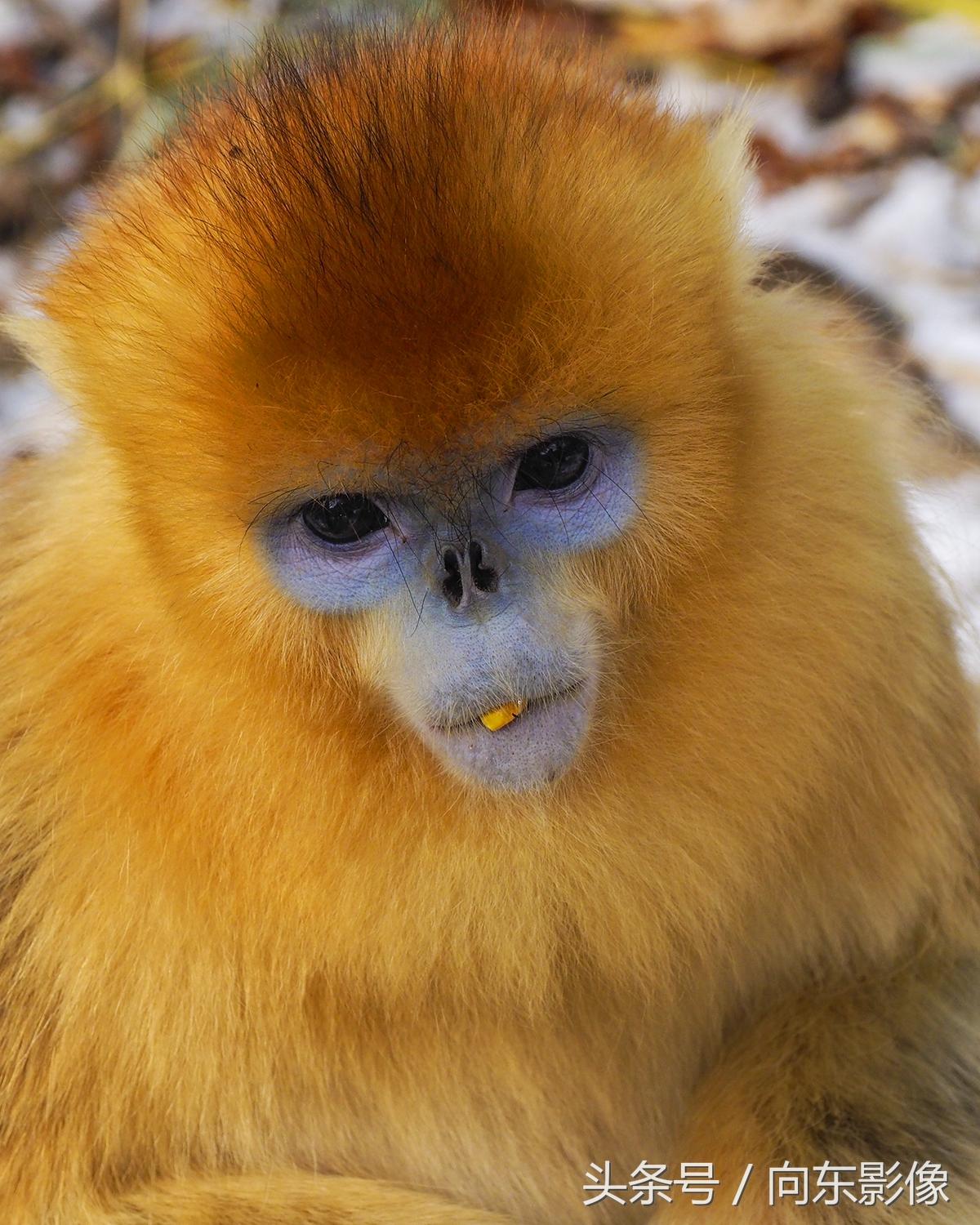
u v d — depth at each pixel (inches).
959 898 229.1
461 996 200.5
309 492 169.9
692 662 185.8
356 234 163.0
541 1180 221.0
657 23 412.5
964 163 389.1
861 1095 212.5
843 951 225.3
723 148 200.8
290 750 184.9
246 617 178.4
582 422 170.6
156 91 399.9
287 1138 212.7
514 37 204.1
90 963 201.9
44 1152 208.8
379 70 184.4
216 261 169.5
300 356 162.7
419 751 183.2
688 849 194.9
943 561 274.5
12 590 207.3
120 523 186.7
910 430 236.2
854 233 373.1
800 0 411.2
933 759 219.5
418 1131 214.4
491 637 172.1
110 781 194.5
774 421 191.2
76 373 188.1
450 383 163.2
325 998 200.7
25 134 398.9
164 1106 207.8
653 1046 216.4
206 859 193.8
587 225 167.6
